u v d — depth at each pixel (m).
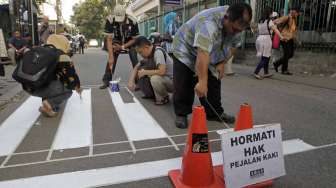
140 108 5.18
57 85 4.58
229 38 3.57
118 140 3.69
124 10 6.95
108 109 5.11
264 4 11.52
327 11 8.97
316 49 9.42
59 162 3.10
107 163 3.07
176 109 4.16
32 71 4.28
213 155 3.23
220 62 3.87
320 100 5.74
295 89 6.85
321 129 4.06
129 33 7.02
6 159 3.17
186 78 3.98
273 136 2.57
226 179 2.38
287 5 10.34
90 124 4.30
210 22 3.15
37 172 2.90
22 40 12.70
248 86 7.26
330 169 2.95
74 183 2.70
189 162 2.56
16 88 6.96
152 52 5.51
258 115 4.74
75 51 26.86
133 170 2.93
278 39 8.59
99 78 8.88
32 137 3.79
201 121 2.52
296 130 4.02
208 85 4.18
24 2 17.41
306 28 9.78
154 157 3.21
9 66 12.12
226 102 5.59
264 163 2.53
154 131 4.00
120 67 11.80
